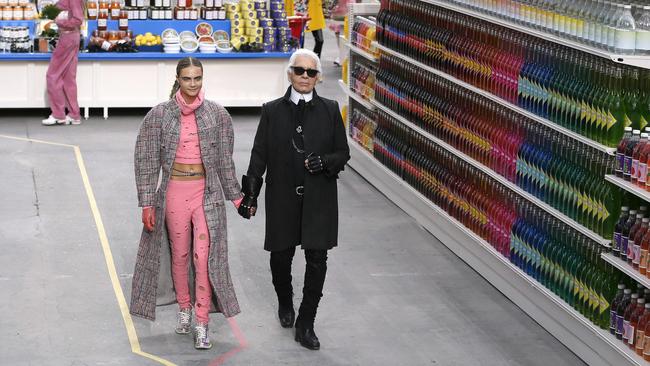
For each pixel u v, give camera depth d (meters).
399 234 8.88
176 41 13.19
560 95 6.54
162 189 6.18
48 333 6.54
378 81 10.07
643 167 5.64
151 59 13.03
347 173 11.00
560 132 6.57
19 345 6.34
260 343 6.48
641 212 5.78
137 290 6.39
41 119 12.91
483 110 7.75
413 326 6.85
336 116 6.32
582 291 6.29
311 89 6.28
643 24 5.82
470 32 8.02
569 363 6.33
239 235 8.67
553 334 6.74
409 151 9.30
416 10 9.23
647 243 5.62
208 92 13.34
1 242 8.23
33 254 7.98
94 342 6.43
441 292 7.51
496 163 7.49
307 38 20.20
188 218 6.23
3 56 12.54
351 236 8.77
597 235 6.11
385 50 9.72
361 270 7.93
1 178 10.05
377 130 10.17
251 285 7.53
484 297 7.43
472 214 7.91
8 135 11.92
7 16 13.08
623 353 5.76
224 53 13.24
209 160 6.18
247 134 12.41
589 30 6.15
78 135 12.05
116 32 13.04
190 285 6.49
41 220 8.84
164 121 6.15
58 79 12.48
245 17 13.52
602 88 6.07
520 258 7.11
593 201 6.17
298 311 6.82
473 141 7.88
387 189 10.03
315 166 6.15
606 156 6.05
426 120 8.86
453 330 6.80
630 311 5.79
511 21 7.25
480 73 7.75
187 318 6.52
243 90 13.44
